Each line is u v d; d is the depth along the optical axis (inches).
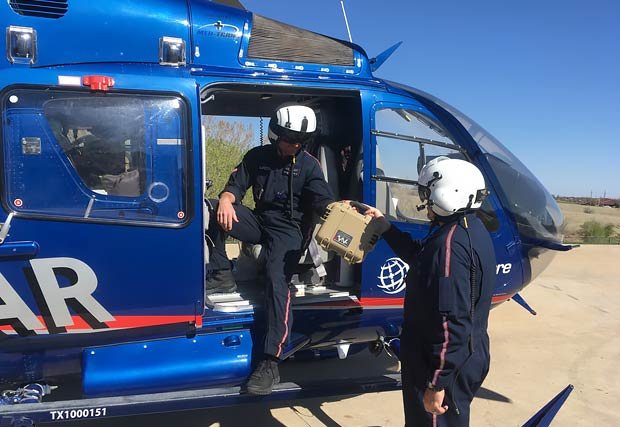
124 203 109.0
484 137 151.3
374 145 133.5
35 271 103.5
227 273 137.7
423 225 138.9
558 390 173.6
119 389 108.5
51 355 109.0
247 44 123.5
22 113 103.3
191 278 113.1
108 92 108.3
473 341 87.4
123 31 112.1
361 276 133.0
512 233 147.4
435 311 85.3
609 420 153.3
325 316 133.7
